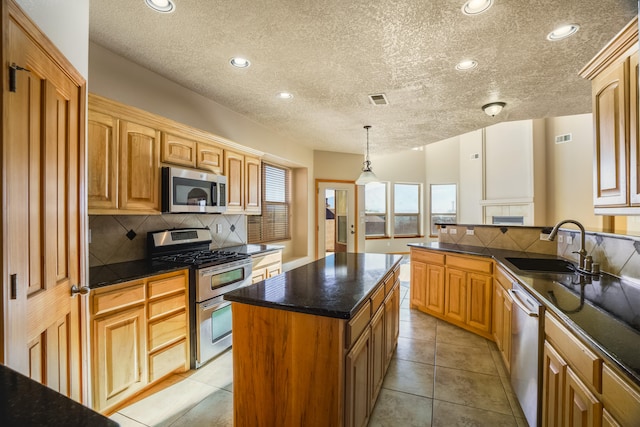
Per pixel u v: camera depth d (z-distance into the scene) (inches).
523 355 72.7
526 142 262.1
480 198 297.3
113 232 96.0
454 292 129.6
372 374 71.7
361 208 240.2
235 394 61.7
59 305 51.2
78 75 56.9
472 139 308.0
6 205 36.9
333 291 66.1
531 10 67.7
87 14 61.2
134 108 84.8
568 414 50.6
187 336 93.8
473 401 80.7
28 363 42.1
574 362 48.7
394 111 138.0
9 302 37.5
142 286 80.4
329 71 99.1
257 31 77.4
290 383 56.9
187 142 106.0
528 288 70.7
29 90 41.7
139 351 79.6
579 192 238.2
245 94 119.7
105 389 71.7
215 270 101.7
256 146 156.9
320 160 223.3
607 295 62.6
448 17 70.6
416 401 80.6
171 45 84.8
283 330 57.4
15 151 38.7
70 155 55.1
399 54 87.9
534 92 115.5
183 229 119.6
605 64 63.6
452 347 111.9
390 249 326.3
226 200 122.0
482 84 108.1
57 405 20.5
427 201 339.9
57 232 50.6
